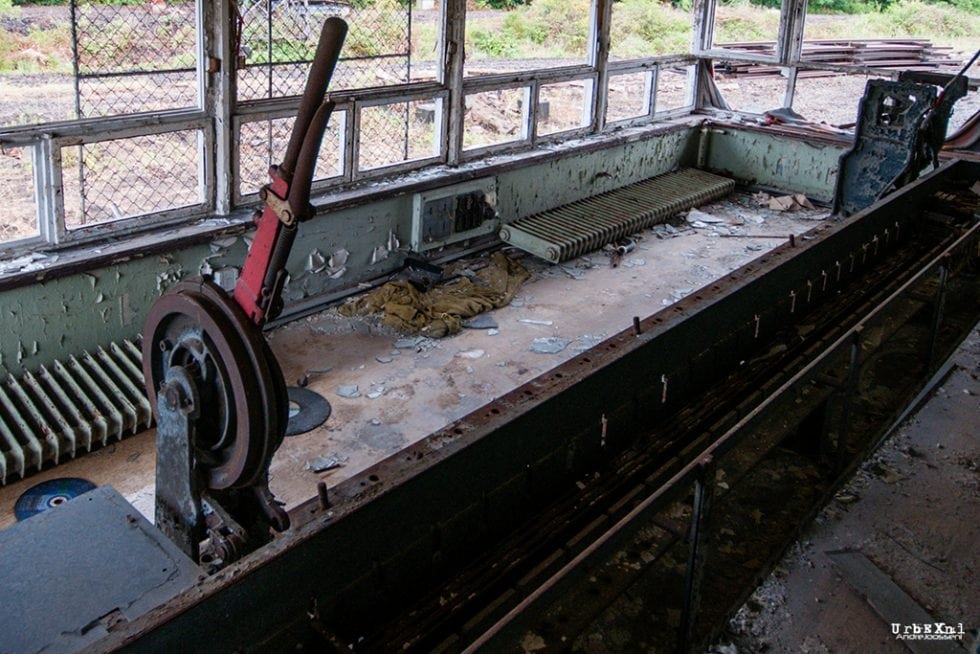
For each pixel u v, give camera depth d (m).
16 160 4.11
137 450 4.13
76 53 4.16
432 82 6.07
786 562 3.46
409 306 5.48
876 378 4.52
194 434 2.23
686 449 3.04
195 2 4.52
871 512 3.81
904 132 7.00
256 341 2.12
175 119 4.59
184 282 2.19
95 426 4.03
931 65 10.80
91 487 3.84
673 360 3.17
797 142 8.41
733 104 9.81
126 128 4.39
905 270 4.87
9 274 3.97
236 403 2.14
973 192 5.86
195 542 2.35
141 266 4.48
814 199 8.46
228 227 4.80
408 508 2.20
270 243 2.10
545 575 2.44
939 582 3.42
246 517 2.43
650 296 6.15
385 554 2.20
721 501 3.43
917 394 4.42
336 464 4.09
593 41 7.43
